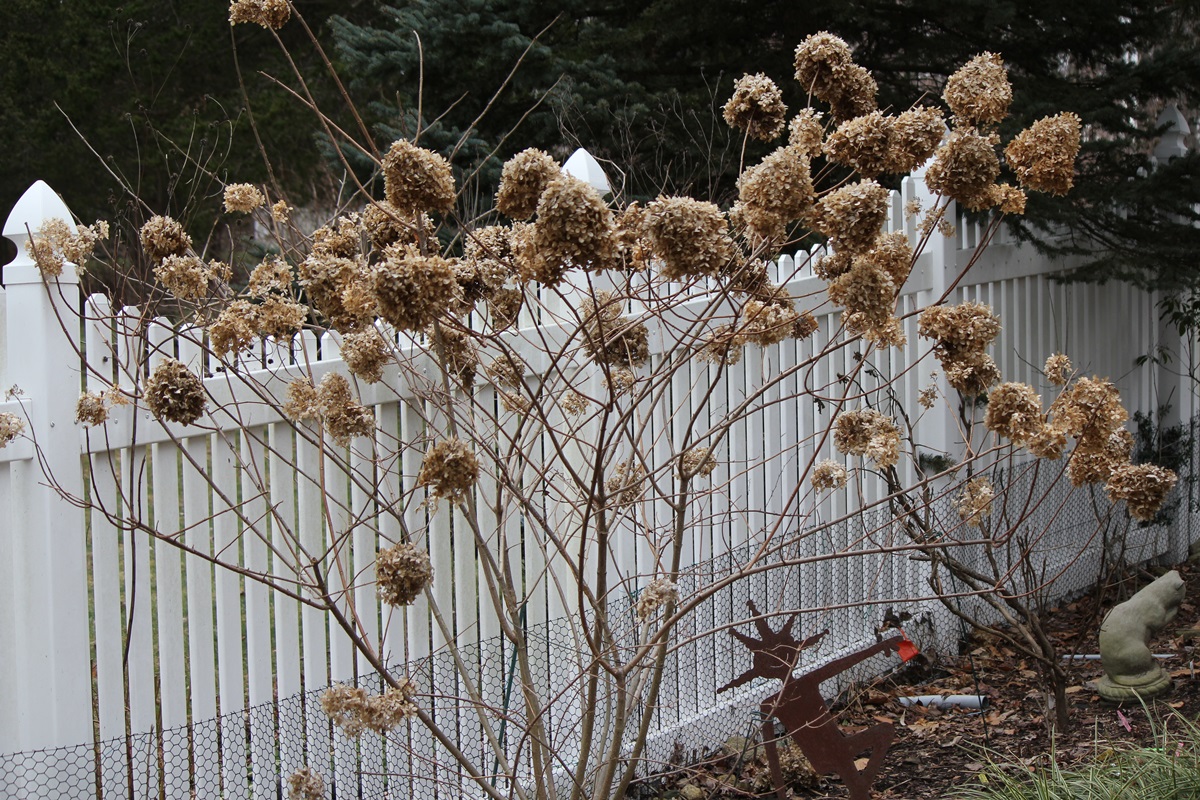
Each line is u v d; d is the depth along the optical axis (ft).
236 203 10.01
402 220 9.12
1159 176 19.01
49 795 9.30
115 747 9.63
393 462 10.67
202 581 10.34
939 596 8.72
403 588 7.94
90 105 46.73
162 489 10.00
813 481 10.28
